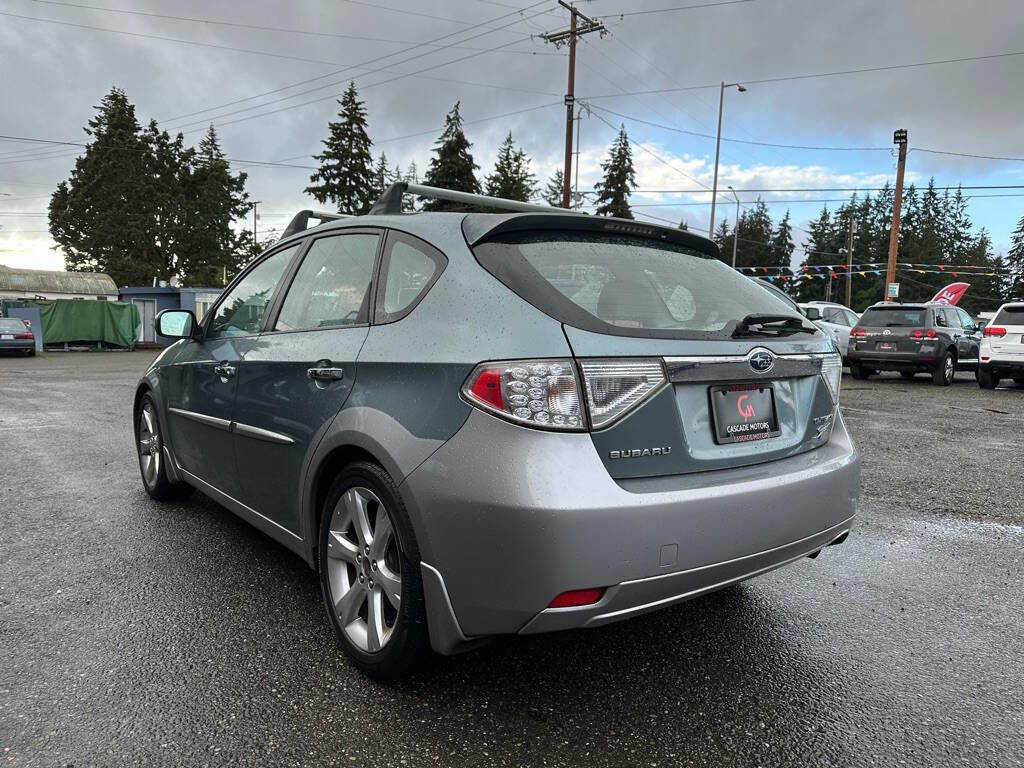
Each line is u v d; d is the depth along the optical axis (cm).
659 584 203
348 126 4647
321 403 261
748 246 9744
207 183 5853
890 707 235
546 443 192
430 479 206
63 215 5591
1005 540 418
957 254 9188
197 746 206
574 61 2620
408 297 244
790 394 260
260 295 349
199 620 290
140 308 3444
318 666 254
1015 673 259
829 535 256
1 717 218
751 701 237
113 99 5616
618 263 244
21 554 365
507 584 193
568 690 242
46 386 1323
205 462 377
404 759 202
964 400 1151
